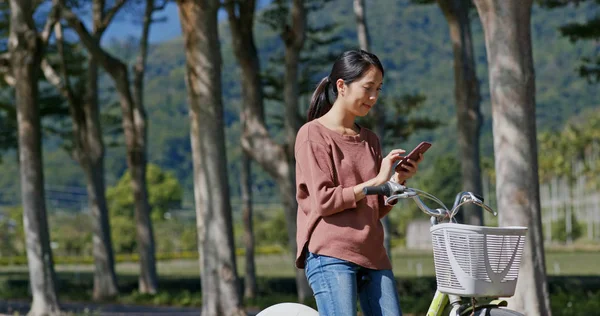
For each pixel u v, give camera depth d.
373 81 4.31
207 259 15.91
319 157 4.30
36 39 17.34
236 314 15.73
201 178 15.89
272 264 59.88
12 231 87.12
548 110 180.50
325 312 4.25
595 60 19.59
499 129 9.39
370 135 4.46
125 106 27.12
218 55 15.68
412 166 4.31
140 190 27.67
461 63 18.92
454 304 4.25
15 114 29.45
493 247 3.82
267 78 25.39
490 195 82.88
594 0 19.86
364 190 4.05
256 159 20.30
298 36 20.28
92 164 27.09
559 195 96.19
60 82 26.36
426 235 81.94
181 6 15.59
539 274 9.33
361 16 20.73
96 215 27.23
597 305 14.59
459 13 18.92
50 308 17.55
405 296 20.28
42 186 17.62
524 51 9.27
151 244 27.80
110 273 27.33
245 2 20.34
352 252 4.23
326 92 4.50
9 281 34.03
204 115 15.71
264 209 133.62
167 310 22.47
